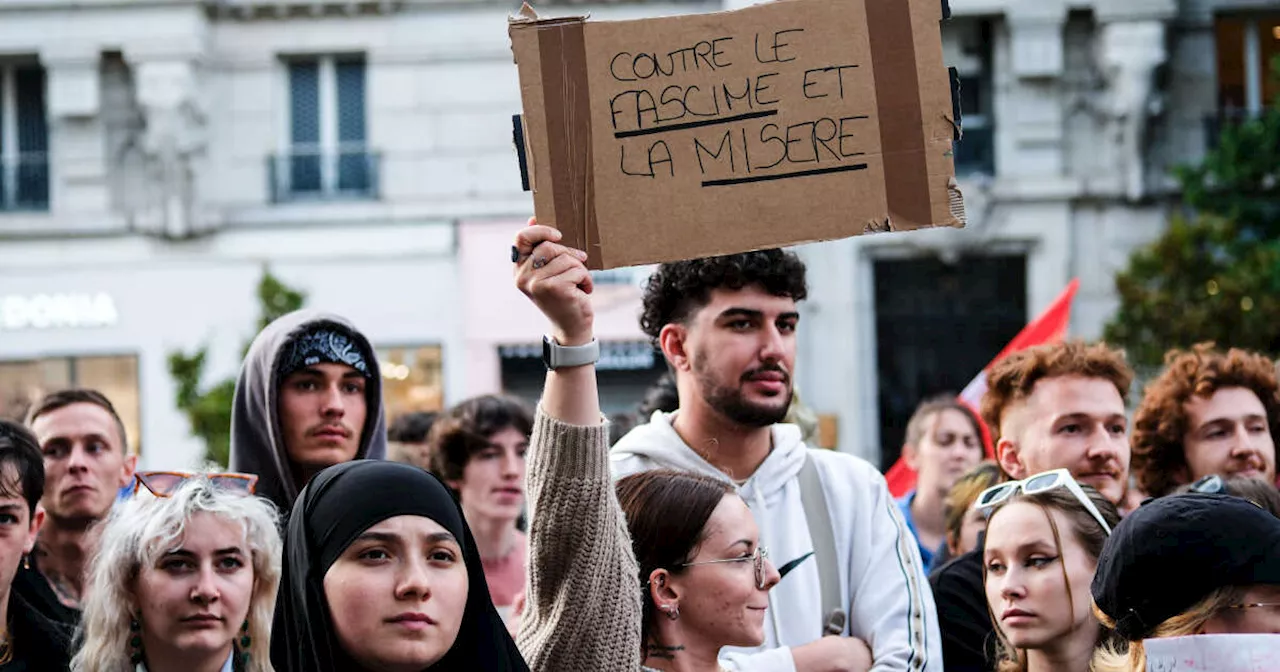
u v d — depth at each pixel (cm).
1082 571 409
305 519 325
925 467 771
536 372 2028
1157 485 562
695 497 381
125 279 2016
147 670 414
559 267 347
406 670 315
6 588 425
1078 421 479
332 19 2019
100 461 563
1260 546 302
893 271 2002
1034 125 1984
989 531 424
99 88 1995
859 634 429
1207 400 549
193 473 431
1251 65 2002
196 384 1850
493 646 329
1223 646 291
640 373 1912
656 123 357
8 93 2025
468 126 2020
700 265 432
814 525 437
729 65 359
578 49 357
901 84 359
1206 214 1747
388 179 2025
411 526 319
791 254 442
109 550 418
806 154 358
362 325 2019
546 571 352
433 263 2020
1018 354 507
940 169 358
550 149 355
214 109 2022
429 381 2020
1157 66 1950
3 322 2020
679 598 377
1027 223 1978
